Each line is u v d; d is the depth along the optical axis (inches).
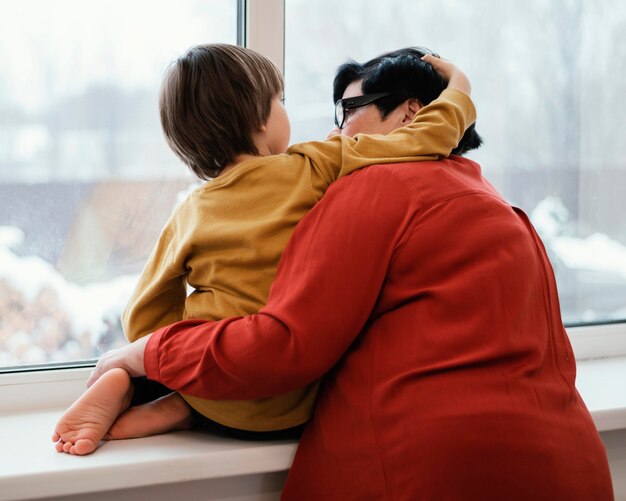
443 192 38.1
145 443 41.1
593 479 36.5
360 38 56.8
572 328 61.8
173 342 39.0
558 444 35.7
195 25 53.0
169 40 52.3
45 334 50.9
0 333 49.9
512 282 37.4
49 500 39.0
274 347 36.1
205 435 42.8
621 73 62.6
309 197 40.2
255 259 39.5
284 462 40.7
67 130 50.5
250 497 42.5
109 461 38.2
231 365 36.6
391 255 37.2
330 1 55.9
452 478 34.3
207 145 41.8
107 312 52.0
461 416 34.7
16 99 49.3
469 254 37.1
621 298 64.0
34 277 50.4
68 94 50.3
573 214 62.4
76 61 50.4
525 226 41.9
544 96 60.9
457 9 58.7
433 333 36.3
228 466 39.6
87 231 51.3
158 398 44.2
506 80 60.1
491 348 36.1
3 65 49.0
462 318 36.5
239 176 40.6
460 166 41.0
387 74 45.1
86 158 51.0
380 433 36.0
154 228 52.7
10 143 49.4
